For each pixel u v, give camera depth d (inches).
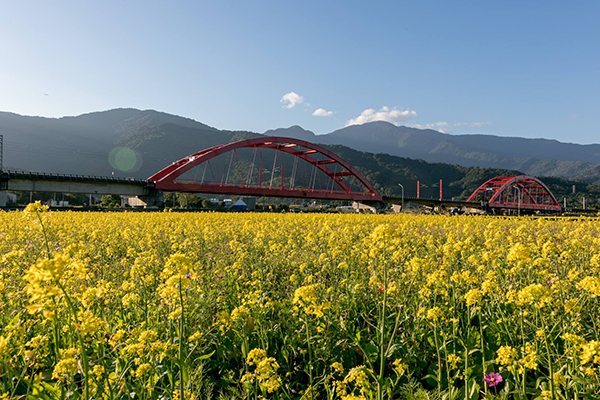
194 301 221.5
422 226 941.8
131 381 149.5
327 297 226.5
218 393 171.8
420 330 194.7
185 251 430.0
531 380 164.2
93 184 3196.4
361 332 208.8
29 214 183.6
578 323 181.9
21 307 213.6
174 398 132.3
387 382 154.9
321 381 154.3
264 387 145.8
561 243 457.7
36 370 167.3
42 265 101.7
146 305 210.1
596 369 142.9
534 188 7637.8
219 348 190.5
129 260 386.0
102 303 208.8
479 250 411.2
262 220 1072.8
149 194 3499.0
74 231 608.1
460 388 155.9
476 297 181.0
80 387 149.5
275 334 200.5
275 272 334.6
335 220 928.3
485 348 187.6
